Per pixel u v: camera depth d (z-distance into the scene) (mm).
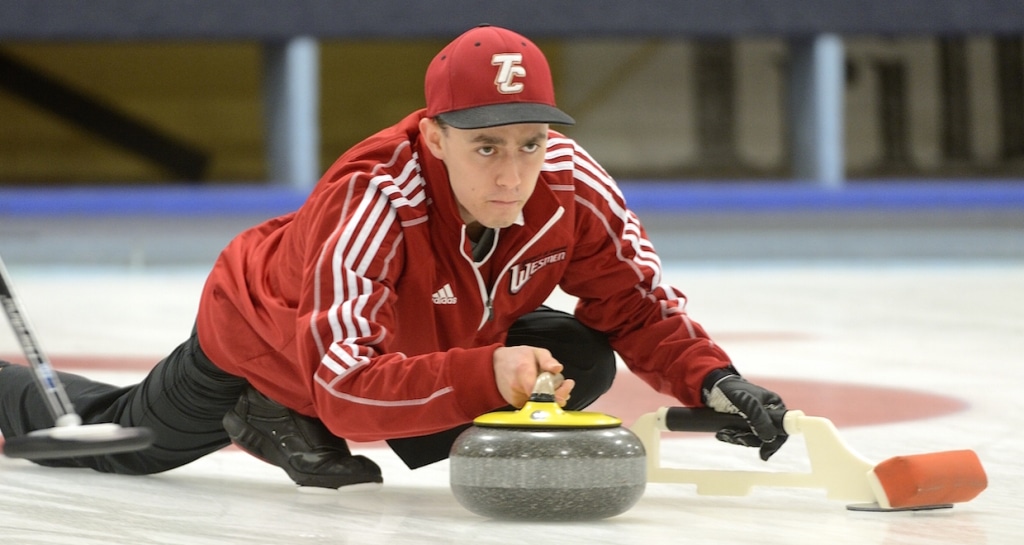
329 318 6953
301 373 7836
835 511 7578
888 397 13180
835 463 7574
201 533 6973
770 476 7727
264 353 7953
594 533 6863
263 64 39406
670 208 37375
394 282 7348
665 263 37625
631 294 8266
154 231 36219
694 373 7906
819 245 38219
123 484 8602
